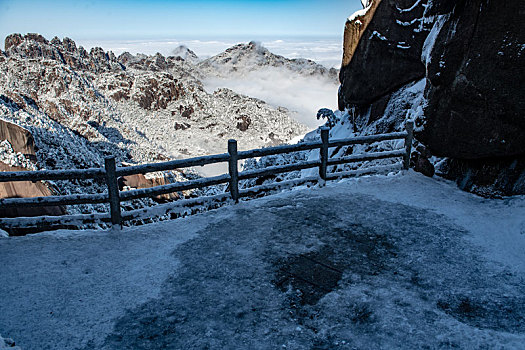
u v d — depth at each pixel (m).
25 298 3.30
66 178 4.40
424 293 3.36
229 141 5.30
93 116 195.25
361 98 11.42
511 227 4.66
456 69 5.82
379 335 2.80
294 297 3.31
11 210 6.30
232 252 4.17
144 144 191.25
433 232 4.65
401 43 9.79
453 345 2.68
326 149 6.24
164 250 4.23
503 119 5.27
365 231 4.69
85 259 4.01
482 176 5.88
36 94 198.75
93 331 2.89
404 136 6.88
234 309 3.15
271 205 5.57
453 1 5.75
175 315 3.08
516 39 4.98
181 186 5.12
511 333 2.82
